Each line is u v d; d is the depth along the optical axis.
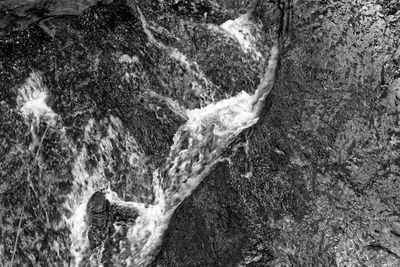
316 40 4.81
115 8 5.15
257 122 4.98
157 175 5.00
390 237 4.09
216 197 4.79
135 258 4.77
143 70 5.14
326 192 4.41
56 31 4.98
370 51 4.50
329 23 4.77
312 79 4.74
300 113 4.70
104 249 4.79
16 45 4.84
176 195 5.02
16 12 4.60
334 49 4.68
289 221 4.49
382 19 4.50
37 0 4.56
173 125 5.09
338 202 4.35
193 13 5.36
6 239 4.52
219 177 4.88
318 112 4.61
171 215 4.95
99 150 4.90
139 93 5.09
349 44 4.62
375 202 4.21
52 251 4.62
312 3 4.91
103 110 4.96
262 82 5.37
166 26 5.29
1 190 4.61
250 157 4.83
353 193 4.31
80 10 4.98
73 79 4.96
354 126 4.43
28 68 4.86
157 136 5.04
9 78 4.79
